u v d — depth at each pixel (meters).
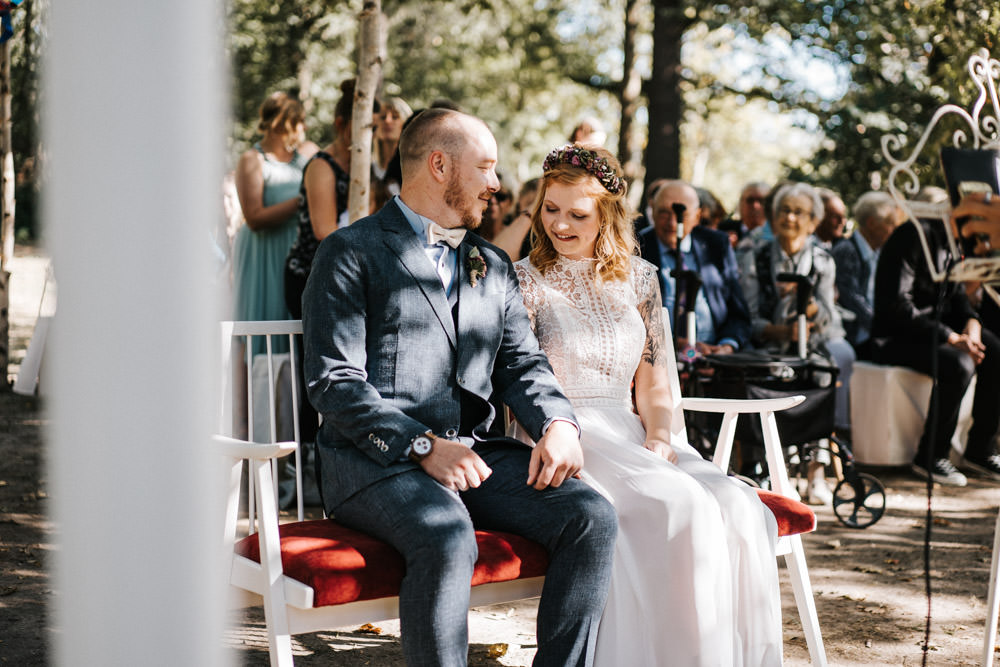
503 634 3.51
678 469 2.82
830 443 5.29
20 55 7.37
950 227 3.02
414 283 2.72
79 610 1.65
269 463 2.40
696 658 2.66
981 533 4.94
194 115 1.57
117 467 1.60
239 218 6.18
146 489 1.61
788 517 2.99
